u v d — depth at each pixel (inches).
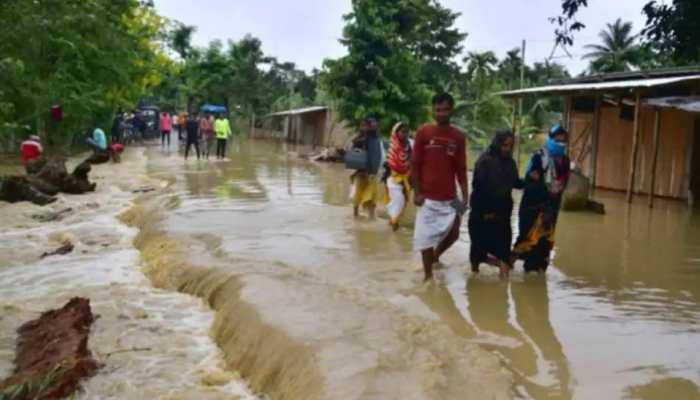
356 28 1018.7
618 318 235.3
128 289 296.5
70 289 298.4
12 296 288.4
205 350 226.5
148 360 216.4
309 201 529.0
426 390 165.0
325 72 1047.0
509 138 277.1
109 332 240.1
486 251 287.9
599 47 1585.9
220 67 2233.0
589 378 181.8
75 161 892.6
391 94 1027.9
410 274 291.1
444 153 270.8
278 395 186.5
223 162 951.0
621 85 550.6
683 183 592.7
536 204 289.6
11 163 768.9
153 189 615.2
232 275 274.2
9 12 716.7
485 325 225.9
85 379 201.0
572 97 764.6
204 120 1148.5
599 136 714.8
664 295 266.8
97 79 913.5
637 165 653.9
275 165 914.7
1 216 467.2
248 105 2294.5
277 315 220.7
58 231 423.5
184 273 299.3
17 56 736.3
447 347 198.7
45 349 221.6
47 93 782.5
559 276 294.7
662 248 364.2
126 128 1396.4
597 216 484.4
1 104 662.5
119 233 422.0
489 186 280.2
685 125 590.6
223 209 476.4
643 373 185.5
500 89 1584.6
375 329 209.2
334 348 191.2
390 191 394.3
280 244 350.9
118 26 981.2
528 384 177.3
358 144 435.8
